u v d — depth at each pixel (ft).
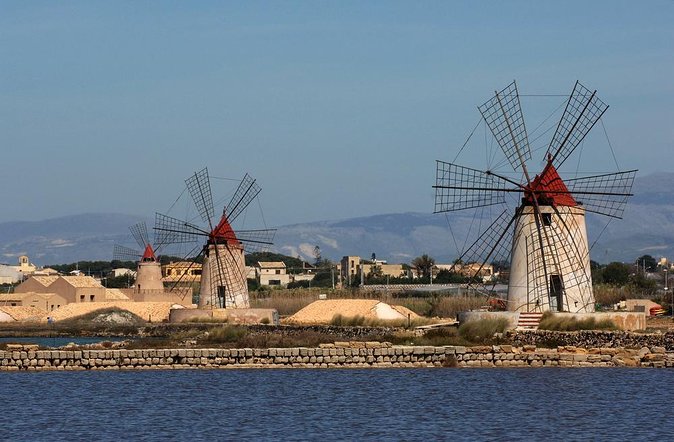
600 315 342.44
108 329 485.56
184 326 468.75
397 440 191.52
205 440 193.36
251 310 478.18
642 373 275.80
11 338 466.29
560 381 261.03
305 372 285.02
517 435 195.42
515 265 362.53
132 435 198.80
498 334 331.77
